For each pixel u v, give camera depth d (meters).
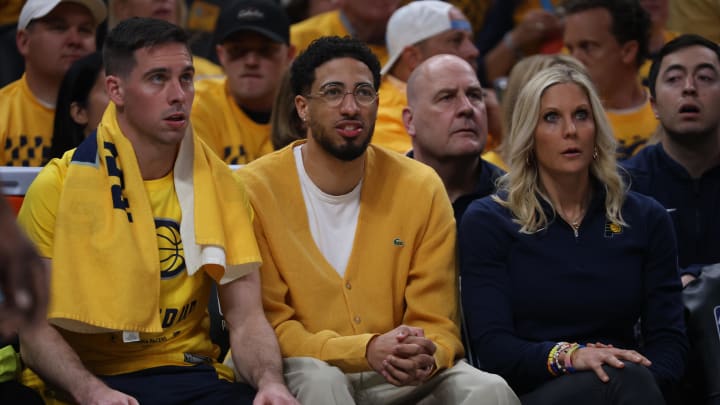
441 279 10.20
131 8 15.79
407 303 10.19
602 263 10.20
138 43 9.09
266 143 14.35
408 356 9.16
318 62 10.04
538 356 9.66
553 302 10.10
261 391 8.98
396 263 10.20
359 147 9.96
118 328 8.73
